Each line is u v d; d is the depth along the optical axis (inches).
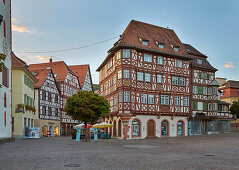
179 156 531.8
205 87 1755.7
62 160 448.8
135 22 1598.2
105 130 1766.7
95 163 418.9
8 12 1059.3
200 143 952.3
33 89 1700.3
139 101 1409.9
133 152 602.9
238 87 2427.4
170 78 1540.4
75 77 2598.4
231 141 1058.1
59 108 2207.2
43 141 1122.0
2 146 783.1
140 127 1407.5
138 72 1423.5
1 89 936.9
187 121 1600.6
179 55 1566.2
